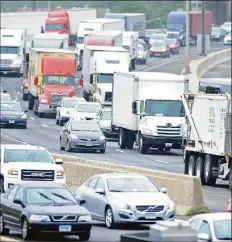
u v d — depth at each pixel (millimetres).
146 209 63312
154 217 63250
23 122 146125
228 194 84438
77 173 84062
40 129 147125
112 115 129625
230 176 89562
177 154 122250
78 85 166500
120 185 65438
